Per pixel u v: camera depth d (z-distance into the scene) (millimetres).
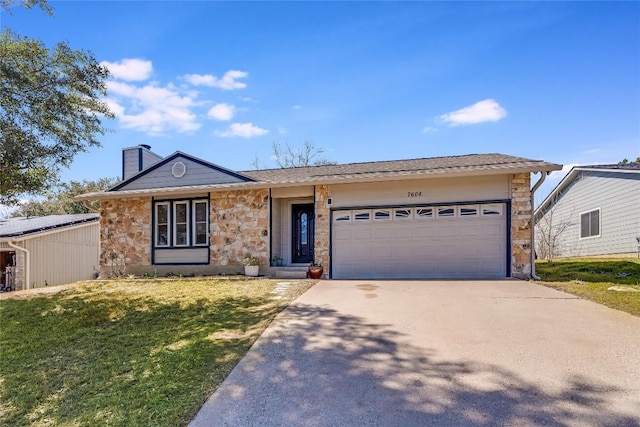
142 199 13102
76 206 28141
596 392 3443
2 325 6953
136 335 5758
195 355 4625
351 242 11047
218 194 12359
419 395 3494
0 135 8172
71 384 4277
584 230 17359
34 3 8680
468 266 10273
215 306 7203
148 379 4164
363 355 4418
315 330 5348
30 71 8492
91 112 9664
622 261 12859
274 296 7867
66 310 7773
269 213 11875
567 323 5398
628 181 14617
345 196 11141
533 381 3676
